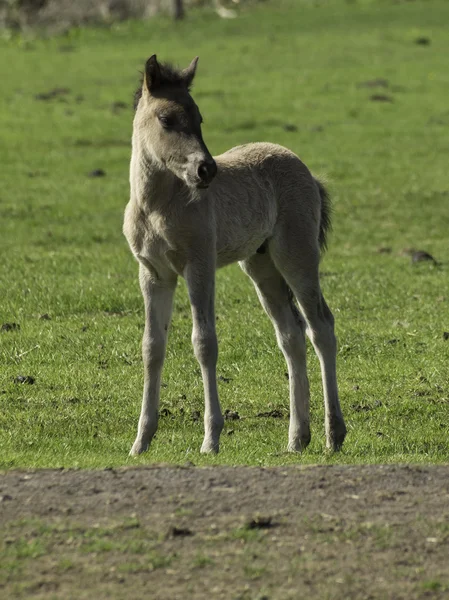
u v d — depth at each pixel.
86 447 30.69
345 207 78.38
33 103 113.44
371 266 60.53
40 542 20.02
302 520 21.02
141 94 29.28
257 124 104.12
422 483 23.44
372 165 90.69
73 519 21.08
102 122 105.06
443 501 22.25
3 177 85.50
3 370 39.59
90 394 36.94
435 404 36.50
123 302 49.50
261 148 32.09
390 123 106.38
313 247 31.39
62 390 37.41
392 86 123.12
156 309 29.23
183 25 174.50
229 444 31.16
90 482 23.20
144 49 151.88
